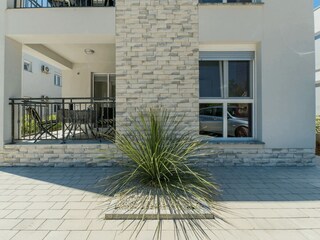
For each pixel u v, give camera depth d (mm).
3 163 4973
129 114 4961
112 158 4621
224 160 5051
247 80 5336
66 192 3537
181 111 4980
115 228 2541
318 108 10219
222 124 5324
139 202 3020
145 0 4980
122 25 4965
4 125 4965
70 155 5020
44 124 6160
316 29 10188
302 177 4285
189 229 2523
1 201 3203
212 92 5309
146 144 3580
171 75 4988
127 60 4984
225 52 5246
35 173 4508
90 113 5719
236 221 2686
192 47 4988
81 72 8188
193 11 4988
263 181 4059
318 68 10180
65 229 2512
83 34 4953
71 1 5820
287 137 5062
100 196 3381
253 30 5004
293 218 2762
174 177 3555
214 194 3436
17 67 5328
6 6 4945
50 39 5230
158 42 4984
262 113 5051
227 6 4980
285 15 5027
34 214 2834
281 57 5035
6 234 2410
